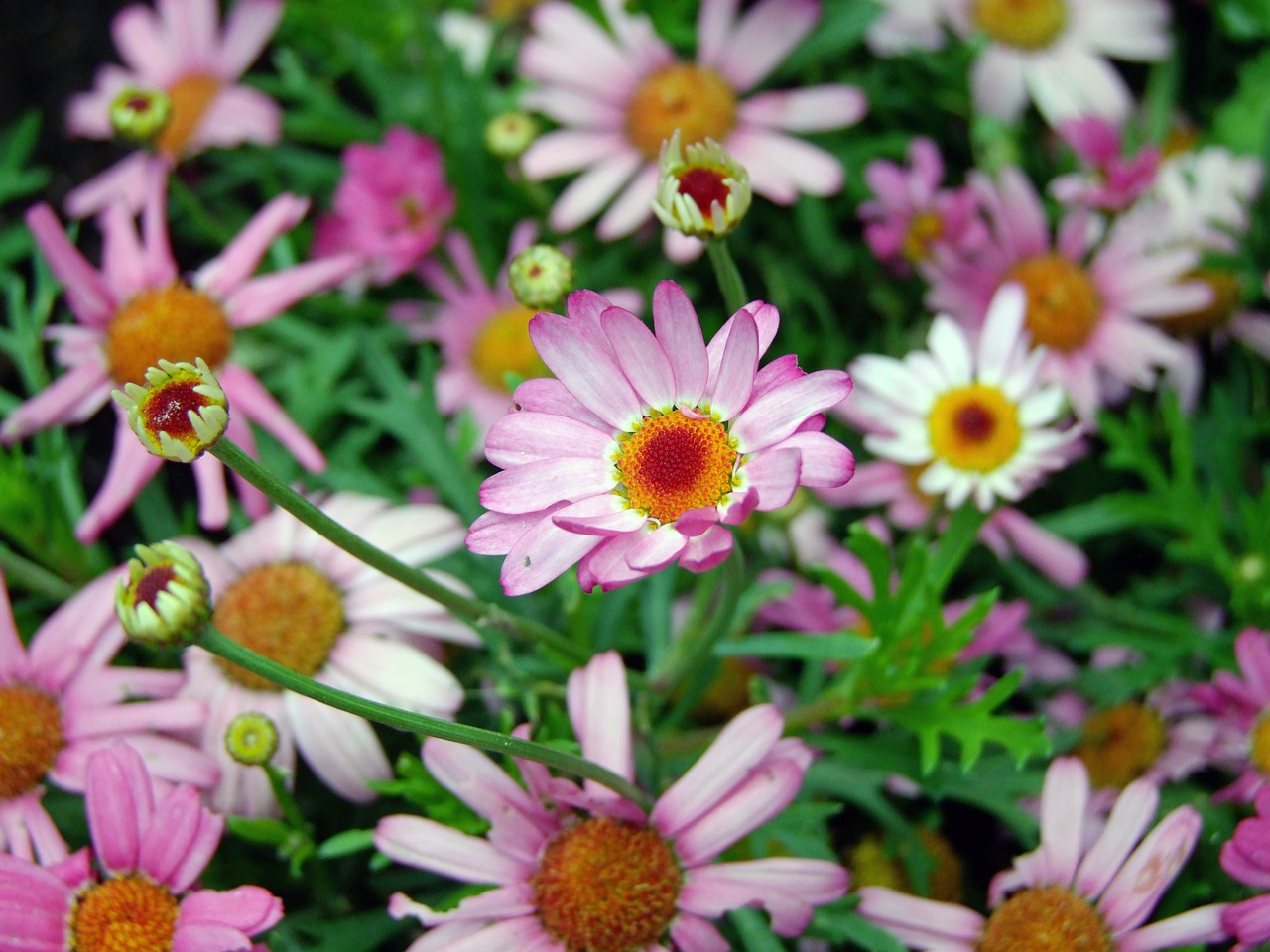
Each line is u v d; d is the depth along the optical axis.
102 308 0.27
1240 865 0.22
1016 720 0.24
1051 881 0.23
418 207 0.31
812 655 0.25
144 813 0.22
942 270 0.30
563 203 0.31
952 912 0.23
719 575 0.25
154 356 0.27
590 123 0.31
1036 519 0.31
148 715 0.24
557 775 0.24
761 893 0.22
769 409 0.19
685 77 0.31
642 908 0.22
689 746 0.26
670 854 0.22
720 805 0.22
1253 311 0.31
